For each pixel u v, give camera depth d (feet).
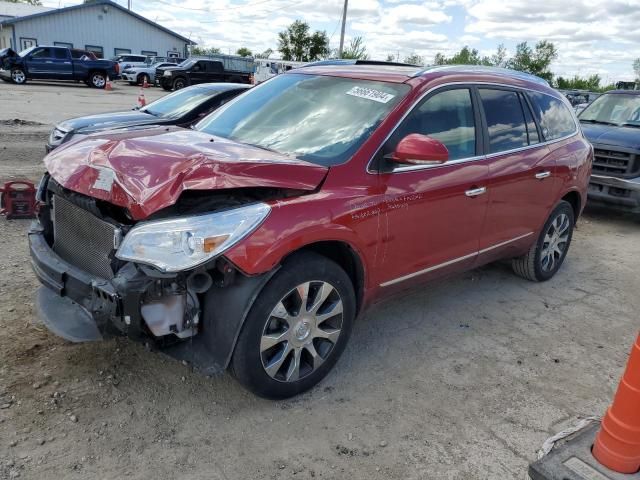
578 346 14.06
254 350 9.72
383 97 12.25
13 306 13.29
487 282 17.89
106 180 9.54
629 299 17.47
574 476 7.50
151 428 9.71
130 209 9.09
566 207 17.83
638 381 7.29
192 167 9.32
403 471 9.25
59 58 90.63
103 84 95.09
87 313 9.62
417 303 15.83
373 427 10.25
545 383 12.21
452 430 10.36
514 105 15.30
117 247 9.20
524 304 16.39
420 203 11.99
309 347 10.69
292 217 9.70
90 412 9.91
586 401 11.64
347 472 9.12
